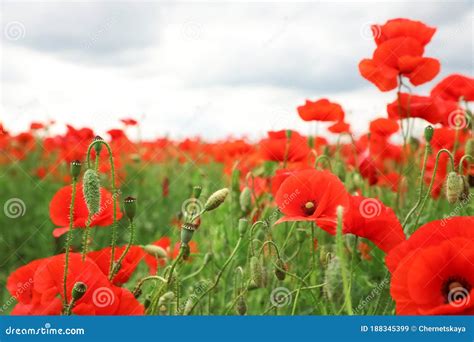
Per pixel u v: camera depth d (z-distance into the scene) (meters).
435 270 0.84
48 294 0.85
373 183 1.25
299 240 1.07
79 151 1.72
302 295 1.07
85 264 0.86
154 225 2.11
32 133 2.47
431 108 1.13
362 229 0.92
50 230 2.03
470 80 1.20
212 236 1.25
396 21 1.13
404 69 1.12
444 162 1.14
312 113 1.26
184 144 2.40
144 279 0.92
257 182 1.24
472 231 0.85
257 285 0.97
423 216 1.12
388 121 1.24
